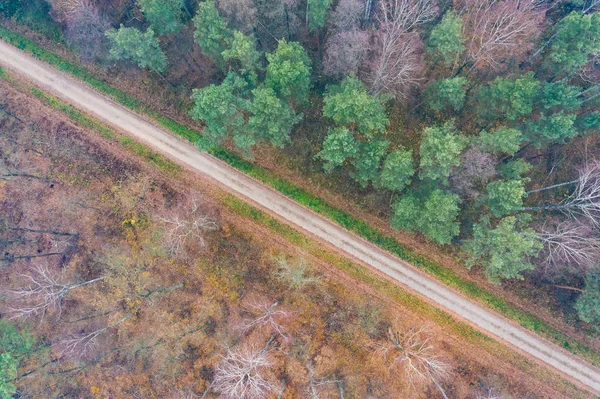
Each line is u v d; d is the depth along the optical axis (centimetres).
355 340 4731
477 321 4741
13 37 5147
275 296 4822
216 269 4862
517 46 4378
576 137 4638
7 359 4047
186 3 4828
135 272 4925
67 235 4988
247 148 4481
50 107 5047
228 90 3953
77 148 5016
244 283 4838
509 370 4672
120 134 5012
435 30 3928
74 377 4847
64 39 5084
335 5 4572
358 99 3694
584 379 4625
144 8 4116
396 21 3866
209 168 4950
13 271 4997
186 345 4809
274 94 4009
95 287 4938
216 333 4803
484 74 4622
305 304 4797
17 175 5009
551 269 4641
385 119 4006
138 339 4869
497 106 4141
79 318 4925
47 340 4900
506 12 3962
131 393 4803
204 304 4853
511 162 4091
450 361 4678
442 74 4700
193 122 5025
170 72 5075
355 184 4897
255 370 4288
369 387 4659
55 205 5009
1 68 5066
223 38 4191
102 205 4984
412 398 4628
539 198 4769
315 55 4950
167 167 4969
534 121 4128
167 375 4784
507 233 3759
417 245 4838
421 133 4909
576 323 4694
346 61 4197
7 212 5022
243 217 4897
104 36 4616
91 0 4806
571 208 4406
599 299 4009
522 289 4791
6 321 4872
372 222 4881
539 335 4712
